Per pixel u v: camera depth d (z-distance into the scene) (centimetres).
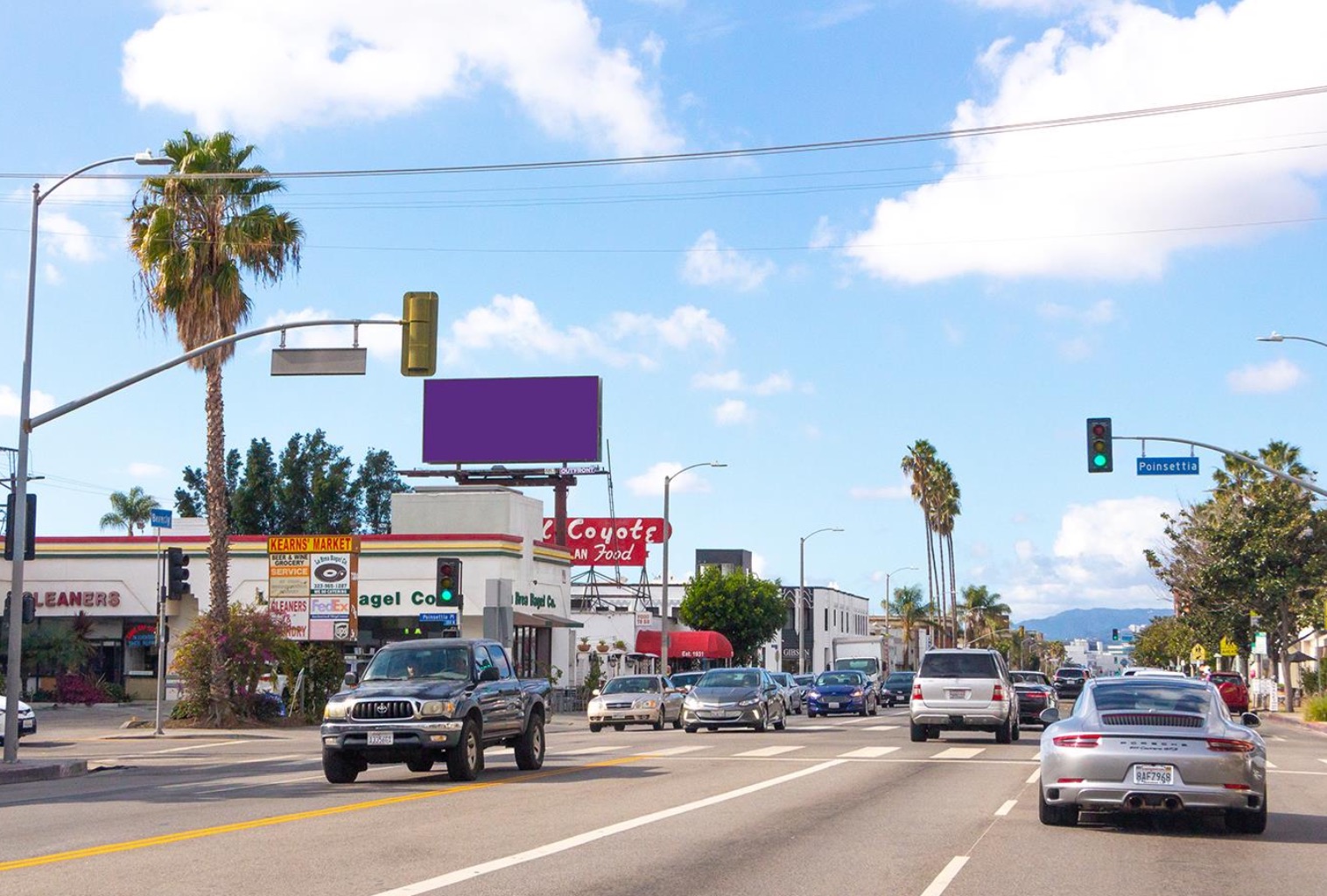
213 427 3831
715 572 7862
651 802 1661
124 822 1480
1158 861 1199
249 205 3822
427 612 5053
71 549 5219
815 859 1187
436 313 2397
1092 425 3591
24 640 4909
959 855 1224
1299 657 6675
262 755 2866
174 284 3675
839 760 2434
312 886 1020
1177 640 9462
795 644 10406
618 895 991
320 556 4259
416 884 1030
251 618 3862
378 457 8881
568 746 2958
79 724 4000
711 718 3534
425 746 1942
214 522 3853
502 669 2180
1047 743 1423
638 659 7062
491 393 6162
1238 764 1339
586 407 6088
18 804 1755
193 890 999
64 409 2539
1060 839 1338
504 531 5322
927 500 9838
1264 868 1167
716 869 1124
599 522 7219
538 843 1278
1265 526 5753
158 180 3681
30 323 2556
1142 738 1359
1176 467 3619
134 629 5269
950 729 3077
